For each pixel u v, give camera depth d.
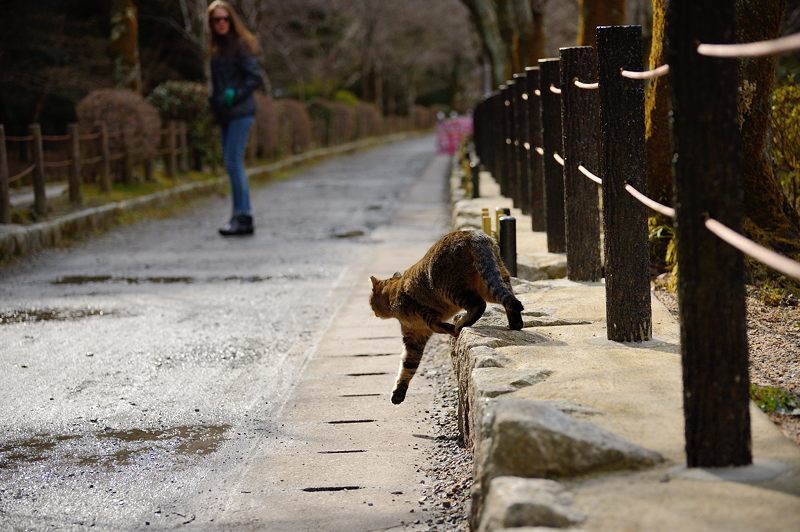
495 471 3.24
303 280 10.27
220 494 4.53
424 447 5.09
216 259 11.80
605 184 4.90
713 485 3.02
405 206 17.69
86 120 17.31
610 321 4.96
